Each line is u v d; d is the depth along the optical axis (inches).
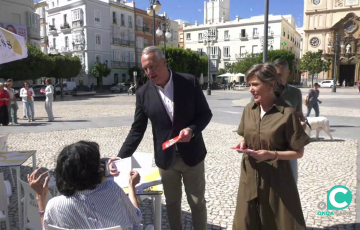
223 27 2249.0
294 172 109.7
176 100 99.0
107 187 68.3
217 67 2288.4
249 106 92.1
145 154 130.8
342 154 250.7
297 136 80.7
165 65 99.1
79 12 1581.0
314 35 1956.2
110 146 291.7
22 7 1182.3
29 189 100.7
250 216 89.6
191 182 104.3
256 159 86.8
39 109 657.6
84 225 64.5
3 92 397.4
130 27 1855.3
